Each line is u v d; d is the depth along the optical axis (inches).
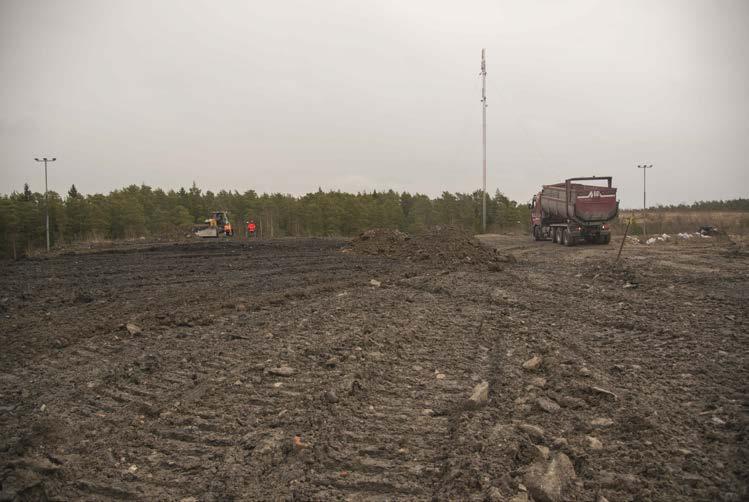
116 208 2600.9
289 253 874.8
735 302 425.4
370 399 213.3
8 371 252.4
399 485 147.0
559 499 136.9
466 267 689.6
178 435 182.1
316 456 163.0
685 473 148.8
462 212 3061.0
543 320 364.5
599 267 640.4
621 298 448.5
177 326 340.5
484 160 1830.7
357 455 164.6
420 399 213.3
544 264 760.3
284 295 442.9
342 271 622.2
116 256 849.5
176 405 206.8
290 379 236.5
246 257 807.1
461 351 285.1
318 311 382.3
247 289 479.8
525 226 2281.0
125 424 192.2
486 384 218.7
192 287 493.7
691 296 457.7
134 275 586.9
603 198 1131.9
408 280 552.1
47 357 273.7
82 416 199.0
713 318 361.4
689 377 235.0
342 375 237.6
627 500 136.7
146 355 273.1
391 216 3176.7
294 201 3201.3
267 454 164.2
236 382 230.7
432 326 344.2
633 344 295.7
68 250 1015.6
